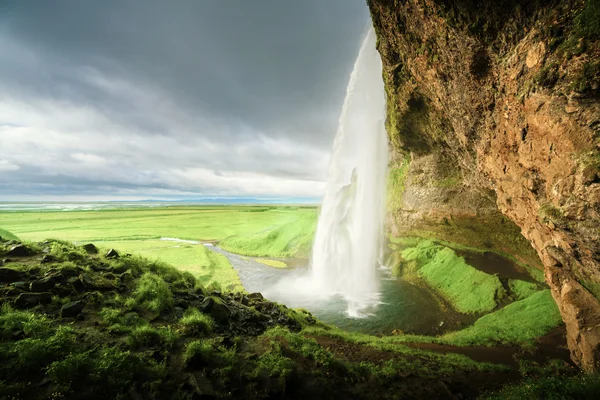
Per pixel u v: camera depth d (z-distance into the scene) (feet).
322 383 38.88
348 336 60.75
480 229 102.27
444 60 55.36
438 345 59.62
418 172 123.75
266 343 49.24
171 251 188.65
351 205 167.02
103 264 62.80
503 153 50.96
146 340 40.16
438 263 114.83
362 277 123.85
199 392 32.12
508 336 61.93
